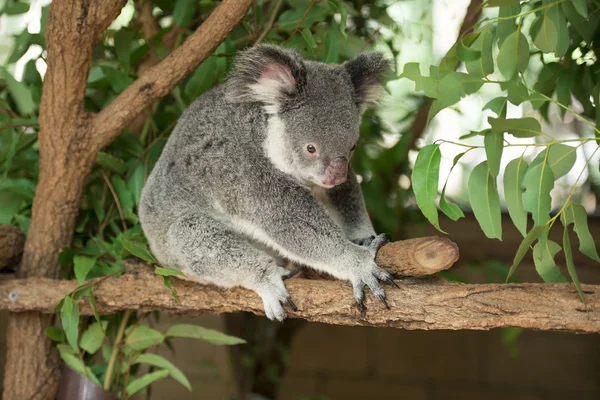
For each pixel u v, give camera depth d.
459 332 6.22
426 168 2.32
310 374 6.30
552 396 5.98
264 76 3.04
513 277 4.50
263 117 3.06
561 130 4.85
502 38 2.46
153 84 3.12
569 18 2.64
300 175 3.06
